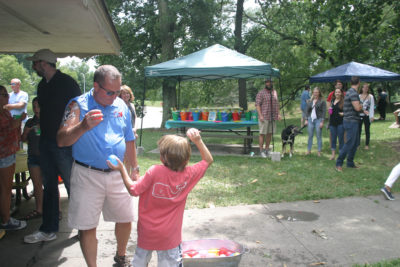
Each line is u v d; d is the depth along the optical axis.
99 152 2.69
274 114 8.75
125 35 18.34
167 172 2.40
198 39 17.58
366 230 4.04
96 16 3.32
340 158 7.07
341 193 5.45
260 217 4.50
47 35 4.11
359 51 13.74
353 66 10.80
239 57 9.08
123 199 2.89
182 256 2.69
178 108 11.95
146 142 12.09
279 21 20.83
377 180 6.26
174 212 2.46
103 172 2.74
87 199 2.71
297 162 8.05
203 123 9.62
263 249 3.58
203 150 2.60
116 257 3.16
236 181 6.38
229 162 8.13
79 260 3.35
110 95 2.62
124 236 3.07
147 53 19.73
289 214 4.61
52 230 3.75
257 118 9.39
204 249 2.99
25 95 8.57
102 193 2.77
